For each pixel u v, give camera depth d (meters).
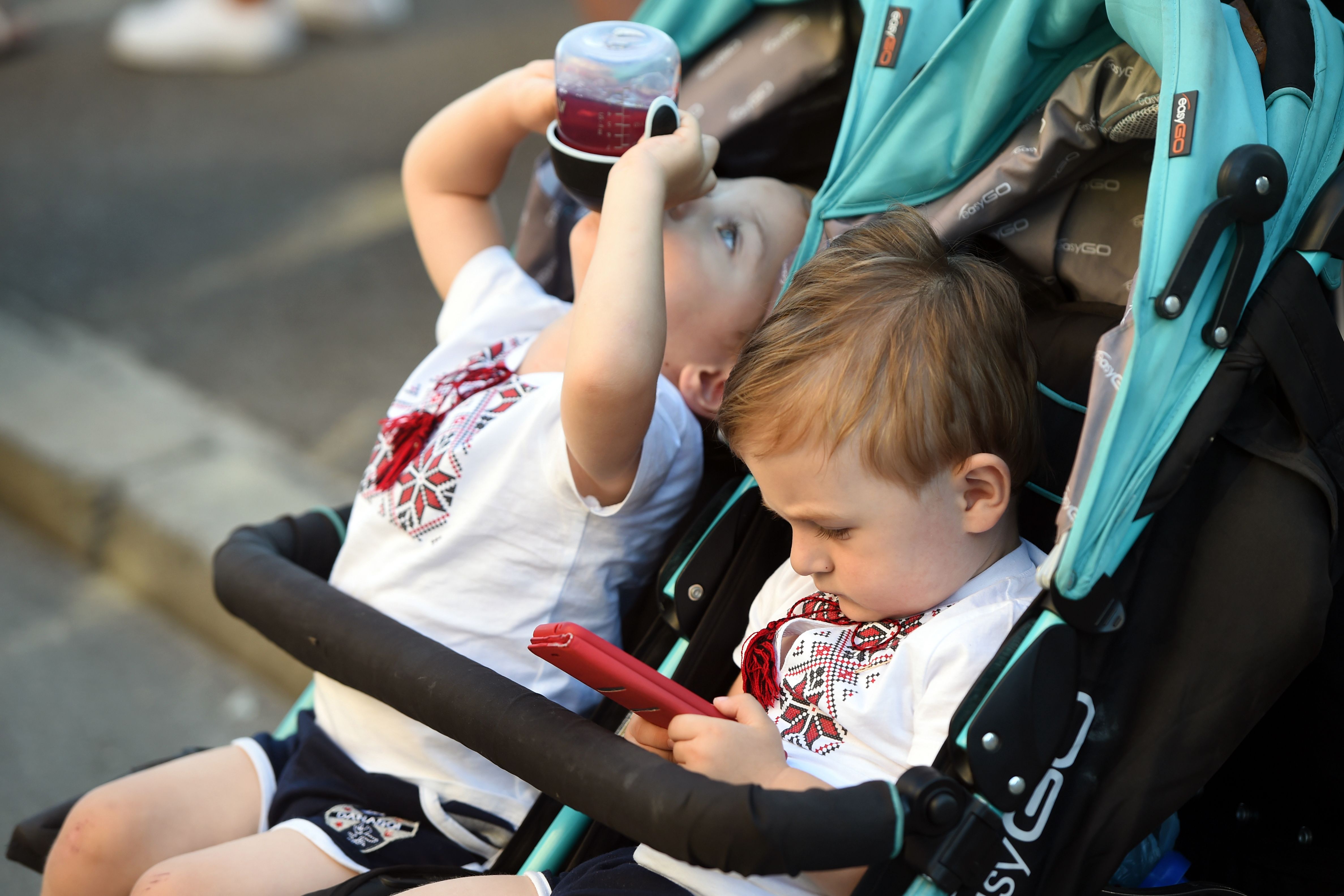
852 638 1.51
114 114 6.24
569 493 1.69
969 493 1.43
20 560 3.65
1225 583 1.37
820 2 1.93
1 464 3.87
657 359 1.51
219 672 3.24
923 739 1.38
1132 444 1.31
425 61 6.79
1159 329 1.31
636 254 1.52
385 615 1.59
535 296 2.02
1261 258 1.34
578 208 2.07
